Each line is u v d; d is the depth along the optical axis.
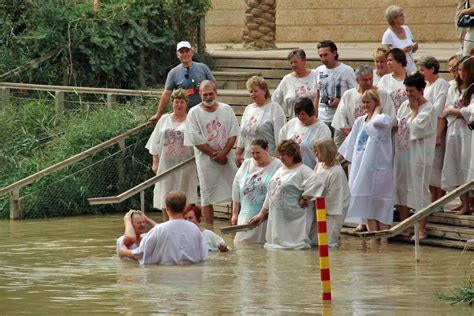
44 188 34.22
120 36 41.03
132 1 41.47
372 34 47.91
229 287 22.78
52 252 27.33
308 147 28.56
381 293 22.05
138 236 26.44
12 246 28.33
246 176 28.64
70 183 34.44
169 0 41.44
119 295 22.19
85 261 26.02
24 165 35.53
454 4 46.22
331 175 27.52
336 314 20.27
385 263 25.28
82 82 41.06
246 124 30.16
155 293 22.30
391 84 28.47
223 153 30.73
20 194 34.22
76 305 21.36
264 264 25.41
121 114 35.94
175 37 41.78
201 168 30.86
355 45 46.62
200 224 31.27
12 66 41.19
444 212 27.91
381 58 29.20
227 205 32.44
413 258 25.84
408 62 31.98
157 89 40.00
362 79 28.34
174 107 31.66
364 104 27.89
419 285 22.77
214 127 30.70
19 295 22.36
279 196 27.58
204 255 25.80
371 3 47.78
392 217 27.91
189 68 33.06
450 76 35.75
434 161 28.12
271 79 39.50
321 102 30.33
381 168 27.70
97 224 32.25
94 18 41.28
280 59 39.31
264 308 20.80
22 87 38.69
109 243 28.62
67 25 41.00
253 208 28.47
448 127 27.83
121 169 35.09
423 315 20.12
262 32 43.22
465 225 27.33
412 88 27.36
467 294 21.28
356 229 28.75
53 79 41.03
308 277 23.78
